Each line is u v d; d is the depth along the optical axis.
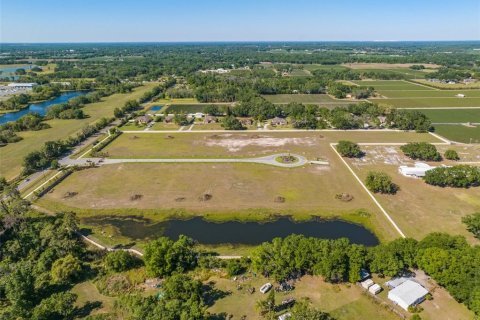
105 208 85.88
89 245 71.62
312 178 101.56
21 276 55.78
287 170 107.50
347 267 58.84
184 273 62.19
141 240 73.62
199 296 53.84
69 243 66.50
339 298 55.69
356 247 60.59
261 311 52.25
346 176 102.62
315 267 59.12
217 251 69.62
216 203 87.75
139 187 96.69
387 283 57.97
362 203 86.88
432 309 52.91
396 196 90.19
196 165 112.25
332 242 62.31
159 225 79.06
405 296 53.72
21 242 67.19
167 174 105.31
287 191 93.62
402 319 51.38
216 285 59.16
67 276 59.56
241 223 79.56
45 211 84.81
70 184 99.12
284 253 60.50
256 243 72.38
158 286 58.94
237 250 69.94
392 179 99.88
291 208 85.25
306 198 89.75
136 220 81.06
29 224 74.06
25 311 49.81
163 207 86.06
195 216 82.50
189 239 68.19
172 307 48.81
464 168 95.06
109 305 54.31
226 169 108.75
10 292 53.31
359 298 55.69
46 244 67.56
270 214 82.88
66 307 51.22
